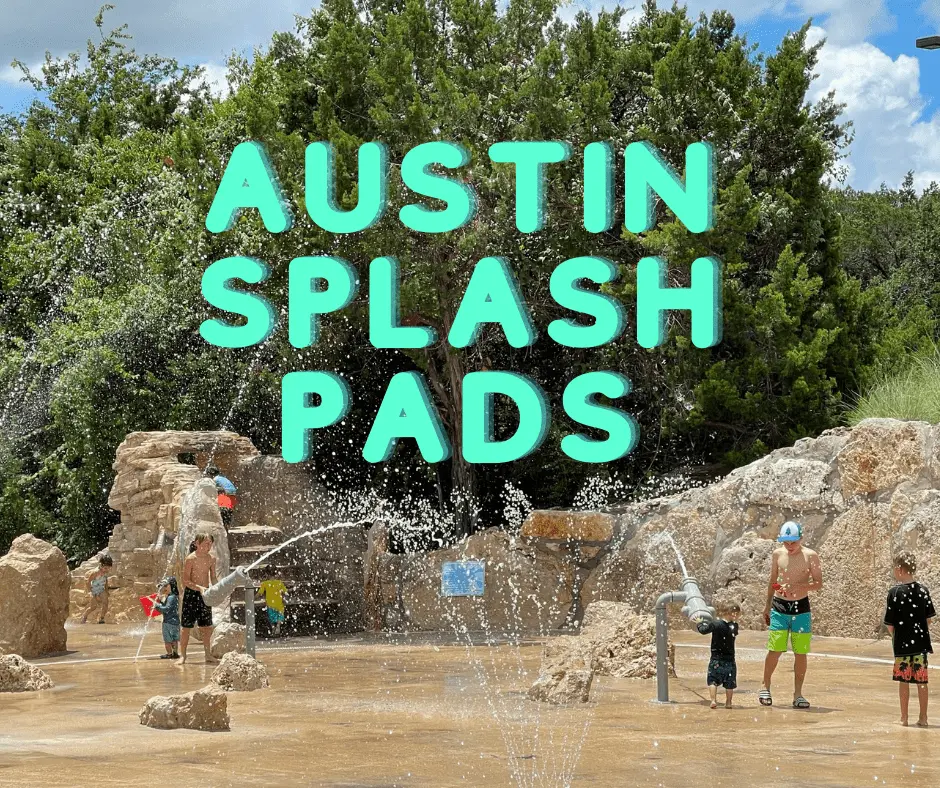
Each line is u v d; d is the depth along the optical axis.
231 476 23.39
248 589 14.34
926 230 38.62
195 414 26.33
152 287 28.09
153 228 30.38
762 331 21.05
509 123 23.36
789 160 23.36
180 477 21.59
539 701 11.22
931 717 10.02
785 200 22.56
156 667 14.99
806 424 20.67
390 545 23.52
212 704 9.70
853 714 10.22
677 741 8.86
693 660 14.78
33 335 32.78
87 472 27.45
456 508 23.89
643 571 19.50
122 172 36.38
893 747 8.53
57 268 33.09
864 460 16.86
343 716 10.46
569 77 24.55
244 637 15.81
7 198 36.72
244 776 7.58
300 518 22.61
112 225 31.11
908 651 9.55
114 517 28.33
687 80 23.17
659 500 19.97
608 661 13.16
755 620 17.89
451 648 17.20
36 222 36.94
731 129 22.89
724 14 29.09
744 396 21.53
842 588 16.86
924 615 9.56
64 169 38.59
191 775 7.62
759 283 23.50
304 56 27.25
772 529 18.03
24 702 11.81
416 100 22.17
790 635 10.73
